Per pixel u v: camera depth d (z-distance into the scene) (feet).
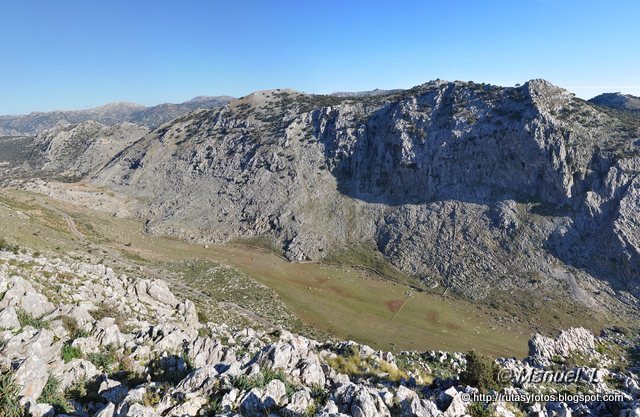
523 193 364.79
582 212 329.93
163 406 50.55
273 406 54.03
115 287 131.75
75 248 283.38
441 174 405.80
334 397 58.65
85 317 79.92
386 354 111.34
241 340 123.03
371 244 387.14
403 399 60.59
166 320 123.65
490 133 386.32
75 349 67.77
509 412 68.28
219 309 218.79
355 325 257.14
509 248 333.42
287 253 388.37
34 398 49.08
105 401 56.54
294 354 73.46
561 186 344.49
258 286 304.71
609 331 245.45
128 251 345.10
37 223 338.95
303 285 320.29
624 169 330.75
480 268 326.44
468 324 263.49
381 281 335.67
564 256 315.99
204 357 79.41
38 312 76.79
